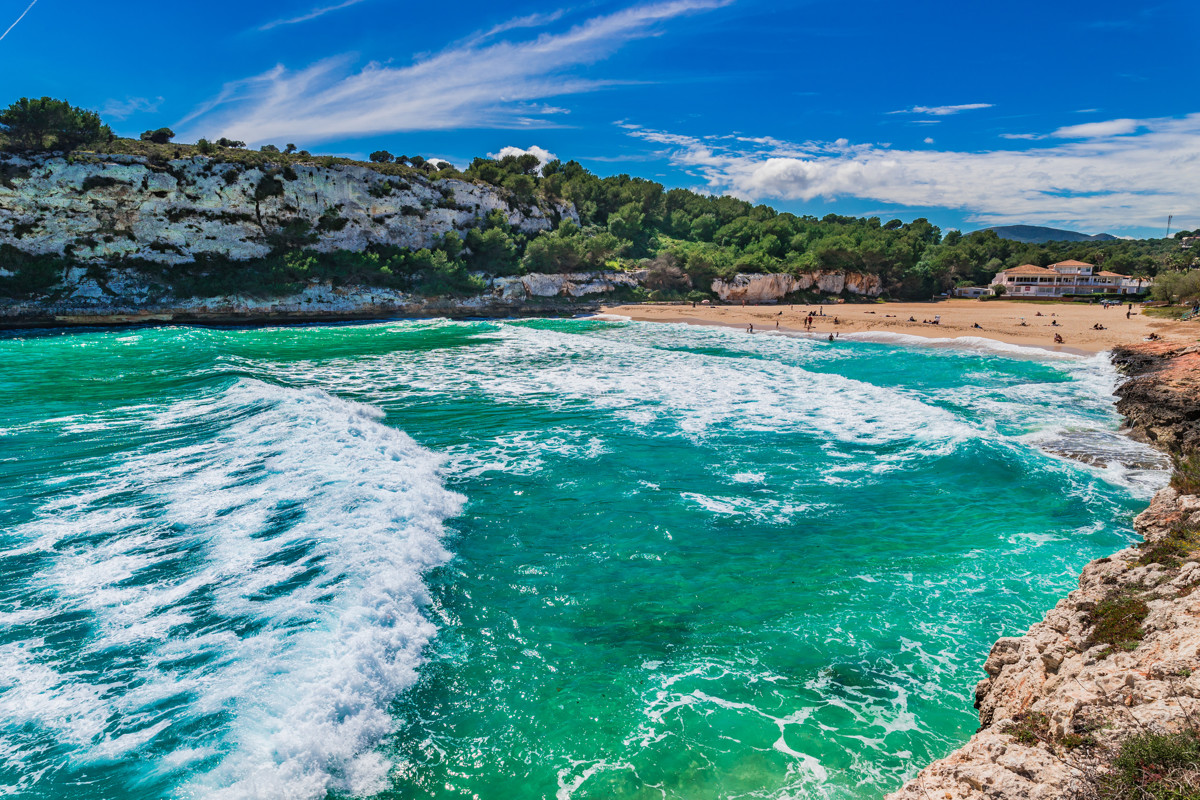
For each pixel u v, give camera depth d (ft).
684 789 22.77
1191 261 360.28
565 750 24.62
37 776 21.36
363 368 108.17
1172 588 26.61
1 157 169.48
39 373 91.71
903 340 157.89
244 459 52.70
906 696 27.99
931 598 36.17
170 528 40.14
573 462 58.03
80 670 26.76
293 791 21.77
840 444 63.82
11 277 171.42
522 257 278.26
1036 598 36.01
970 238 426.10
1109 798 16.37
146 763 22.03
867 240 323.98
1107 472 57.21
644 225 383.86
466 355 124.16
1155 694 19.33
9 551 36.81
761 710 27.02
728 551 41.83
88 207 181.68
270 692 25.58
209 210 201.77
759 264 303.07
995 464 56.44
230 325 189.88
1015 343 148.97
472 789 22.62
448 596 35.63
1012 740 20.63
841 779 23.21
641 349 132.57
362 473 50.06
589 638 32.19
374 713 25.91
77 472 49.60
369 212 236.22
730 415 74.43
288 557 36.65
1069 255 403.75
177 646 28.45
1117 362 114.93
